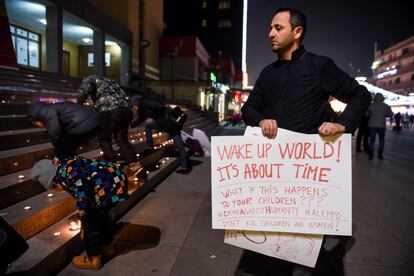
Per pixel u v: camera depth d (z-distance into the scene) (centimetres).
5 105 543
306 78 202
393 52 8312
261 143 198
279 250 207
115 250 325
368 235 377
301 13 203
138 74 2484
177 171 692
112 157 478
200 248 333
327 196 193
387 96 5775
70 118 328
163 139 912
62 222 327
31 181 343
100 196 262
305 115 204
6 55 977
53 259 268
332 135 187
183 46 3067
